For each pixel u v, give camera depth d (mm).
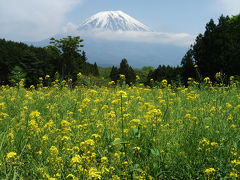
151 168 2844
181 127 4090
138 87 10555
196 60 25250
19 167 2816
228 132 3598
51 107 5430
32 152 3223
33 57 47625
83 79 9023
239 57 22609
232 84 8531
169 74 30406
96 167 2664
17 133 3586
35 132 3512
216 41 23875
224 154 3062
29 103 6090
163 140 3348
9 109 5328
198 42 25516
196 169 2916
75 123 4230
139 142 3080
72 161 2512
